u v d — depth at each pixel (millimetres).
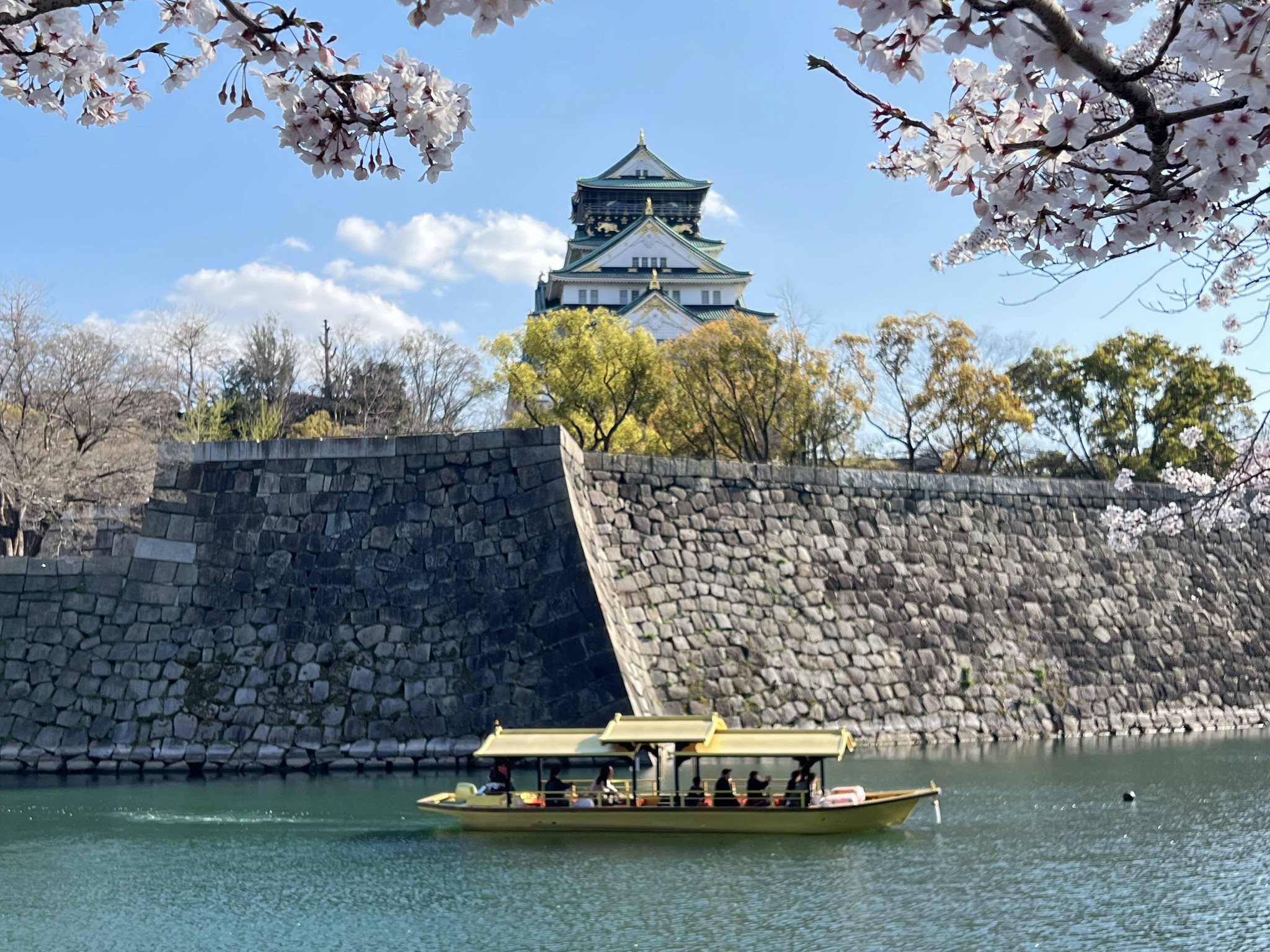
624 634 28531
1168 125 5988
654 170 104250
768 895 16594
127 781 25875
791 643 31703
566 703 26375
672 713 28953
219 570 28406
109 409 47312
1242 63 5301
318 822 21359
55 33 7145
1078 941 14516
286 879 17625
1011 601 35969
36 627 27688
